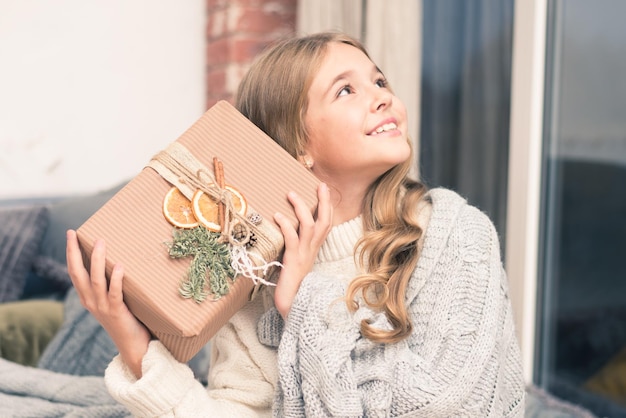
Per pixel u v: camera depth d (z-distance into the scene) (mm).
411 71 2012
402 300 1021
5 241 1919
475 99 2053
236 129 980
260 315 1106
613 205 1798
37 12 2365
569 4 1829
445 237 1061
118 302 906
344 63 1070
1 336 1666
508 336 1066
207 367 1592
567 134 1880
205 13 2604
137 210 919
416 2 2008
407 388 938
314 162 1102
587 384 1920
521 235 1934
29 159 2375
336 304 957
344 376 936
